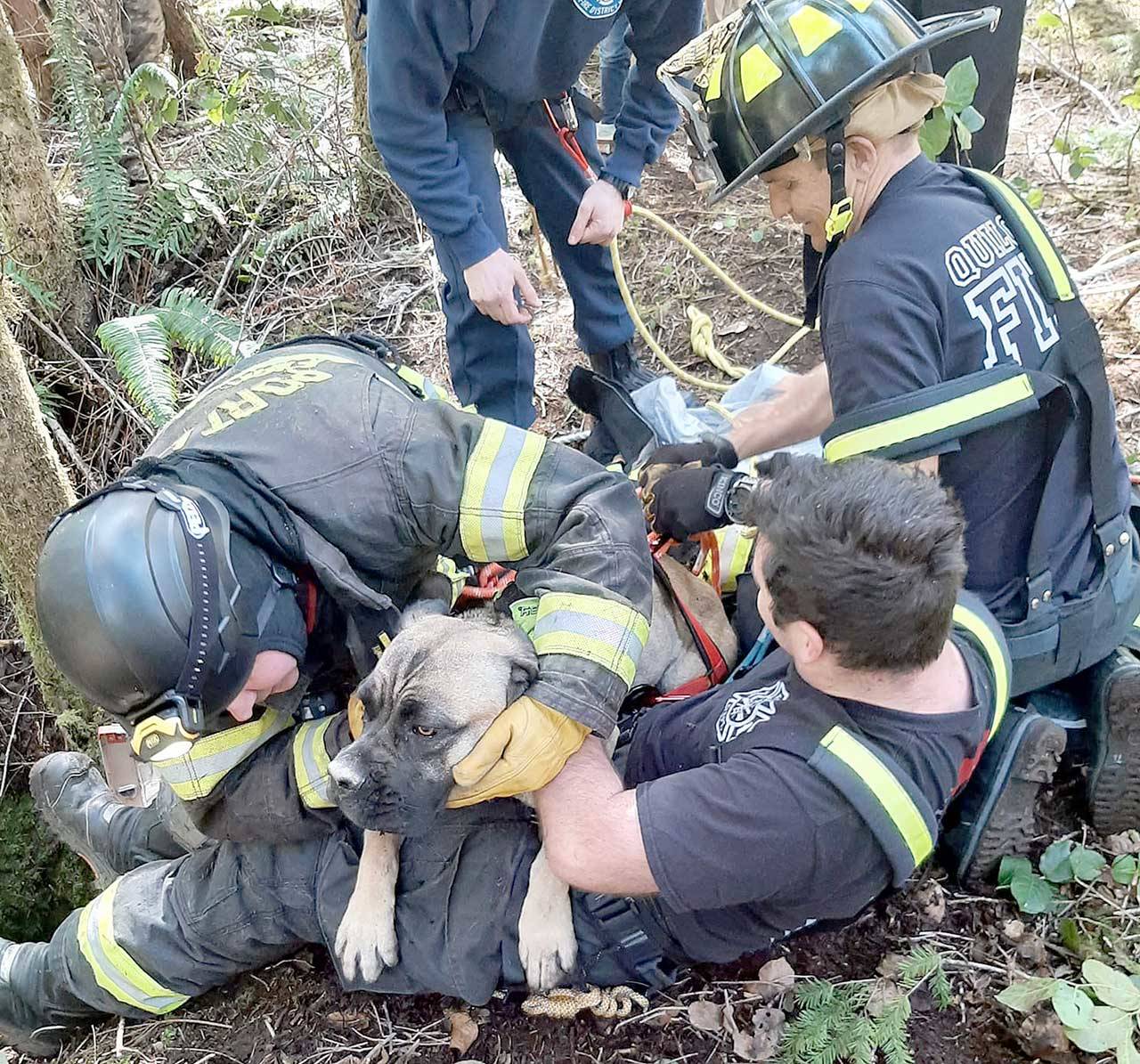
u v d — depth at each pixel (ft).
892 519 4.90
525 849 6.54
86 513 5.62
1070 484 6.62
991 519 6.66
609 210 9.37
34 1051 7.85
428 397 7.27
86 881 10.68
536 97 8.80
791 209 6.76
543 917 6.28
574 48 8.31
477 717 5.51
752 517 5.58
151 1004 7.35
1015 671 6.82
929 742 5.44
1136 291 10.64
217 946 7.09
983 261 6.24
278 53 15.71
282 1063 6.98
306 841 6.85
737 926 6.12
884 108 6.12
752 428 8.51
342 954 6.53
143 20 15.21
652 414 10.08
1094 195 12.65
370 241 14.10
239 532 5.79
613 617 5.81
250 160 14.38
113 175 13.01
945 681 5.60
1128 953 6.57
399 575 6.61
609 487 6.27
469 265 8.74
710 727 6.12
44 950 7.59
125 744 8.71
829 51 6.01
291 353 6.81
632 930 6.32
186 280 13.73
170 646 5.33
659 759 6.44
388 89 7.92
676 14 8.41
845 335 6.11
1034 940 6.78
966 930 6.96
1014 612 6.82
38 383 12.22
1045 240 6.46
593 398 8.92
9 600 11.23
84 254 13.16
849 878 5.49
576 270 10.32
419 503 6.12
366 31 8.33
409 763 5.49
